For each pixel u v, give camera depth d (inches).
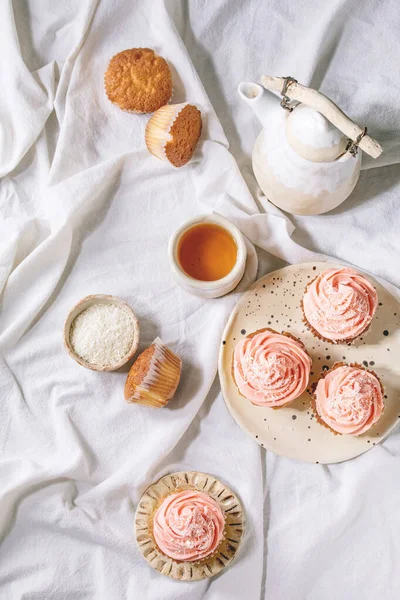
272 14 35.3
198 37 36.0
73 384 35.0
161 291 35.5
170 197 36.0
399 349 33.8
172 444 34.2
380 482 33.9
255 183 35.9
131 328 34.2
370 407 31.7
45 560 34.4
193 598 33.8
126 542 34.2
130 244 36.0
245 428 33.7
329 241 35.3
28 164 36.7
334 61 35.5
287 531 34.2
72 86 35.8
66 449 34.5
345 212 35.2
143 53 34.9
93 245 36.0
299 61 35.3
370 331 34.0
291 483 34.5
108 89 35.2
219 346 34.6
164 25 35.0
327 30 34.5
